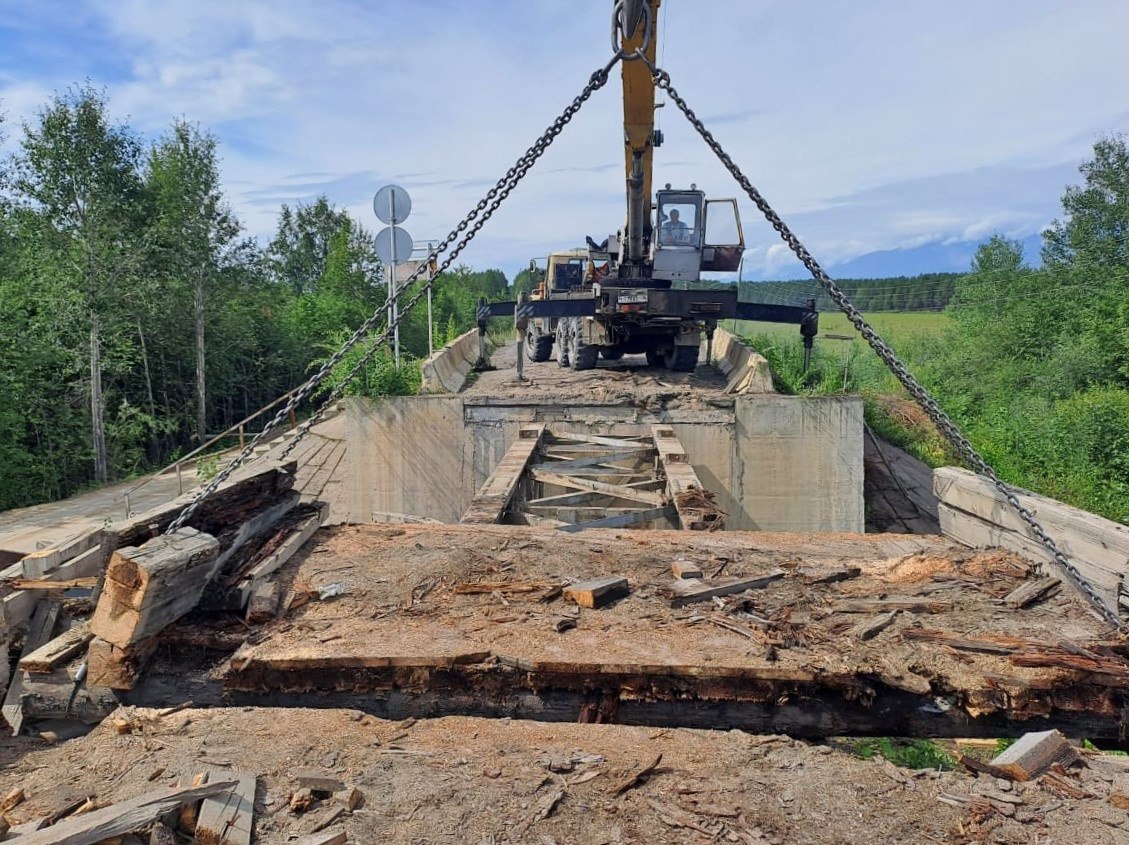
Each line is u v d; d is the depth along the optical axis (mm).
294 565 5930
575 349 17109
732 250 15242
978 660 4445
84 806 3443
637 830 3283
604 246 17797
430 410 13664
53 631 5273
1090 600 4980
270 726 4199
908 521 14664
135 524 5195
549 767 3740
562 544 6438
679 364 16375
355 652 4527
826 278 5762
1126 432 19703
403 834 3252
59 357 25625
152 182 31531
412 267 20188
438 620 4980
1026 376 29562
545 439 13086
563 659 4395
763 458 13070
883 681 4254
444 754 3879
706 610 5113
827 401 12906
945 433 5617
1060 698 4312
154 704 4723
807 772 3742
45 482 23891
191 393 35125
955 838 3273
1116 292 28969
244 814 3334
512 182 6070
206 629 4945
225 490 6125
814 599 5312
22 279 26922
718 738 4059
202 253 31938
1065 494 17375
